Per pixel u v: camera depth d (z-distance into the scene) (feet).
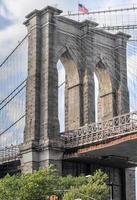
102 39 336.49
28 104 297.53
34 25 308.60
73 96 318.04
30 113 293.84
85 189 215.10
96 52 329.72
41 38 308.19
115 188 310.45
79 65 318.86
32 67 301.84
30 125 290.97
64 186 226.17
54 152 278.67
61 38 312.29
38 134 287.89
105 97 334.65
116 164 305.12
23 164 285.23
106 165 307.99
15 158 297.94
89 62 319.06
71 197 205.36
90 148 269.64
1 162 310.04
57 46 308.40
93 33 327.67
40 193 210.59
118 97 331.57
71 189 216.13
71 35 318.24
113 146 260.01
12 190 212.02
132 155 286.87
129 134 248.73
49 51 299.99
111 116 326.44
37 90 295.48
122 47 342.64
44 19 308.81
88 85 312.50
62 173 283.38
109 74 334.44
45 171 229.25
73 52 317.22
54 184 222.07
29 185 208.95
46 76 294.87
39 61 302.66
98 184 229.66
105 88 336.08
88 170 298.97
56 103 293.43
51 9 308.81
